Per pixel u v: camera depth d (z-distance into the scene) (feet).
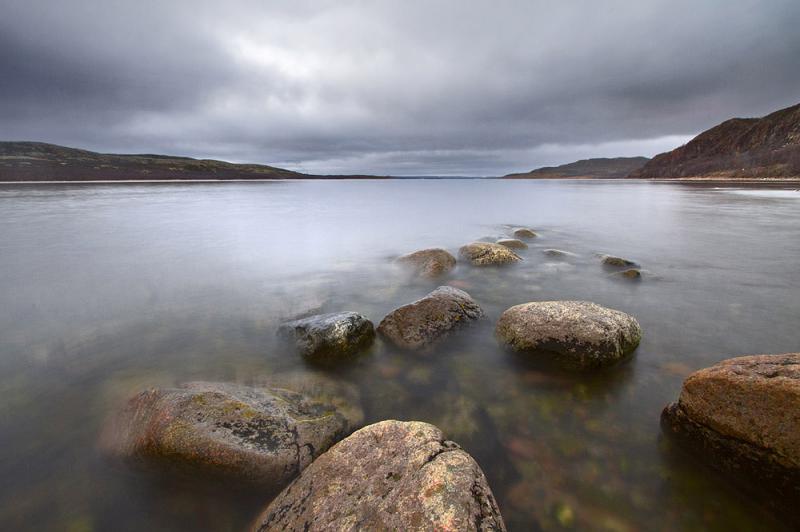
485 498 10.98
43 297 35.29
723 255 52.19
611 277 40.81
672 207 123.24
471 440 16.43
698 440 15.03
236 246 61.31
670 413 16.39
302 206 142.61
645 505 13.25
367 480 11.84
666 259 50.03
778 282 39.24
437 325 24.97
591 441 16.30
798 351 24.38
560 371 21.21
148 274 43.65
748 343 25.34
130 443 14.66
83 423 17.49
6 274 43.21
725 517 12.76
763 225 78.89
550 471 14.76
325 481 12.09
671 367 22.07
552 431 16.93
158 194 185.37
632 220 93.30
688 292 36.17
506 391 19.84
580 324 21.50
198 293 36.60
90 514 13.14
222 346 25.14
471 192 281.95
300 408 17.29
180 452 13.65
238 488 13.57
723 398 14.30
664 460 15.21
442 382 20.68
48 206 114.52
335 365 22.20
